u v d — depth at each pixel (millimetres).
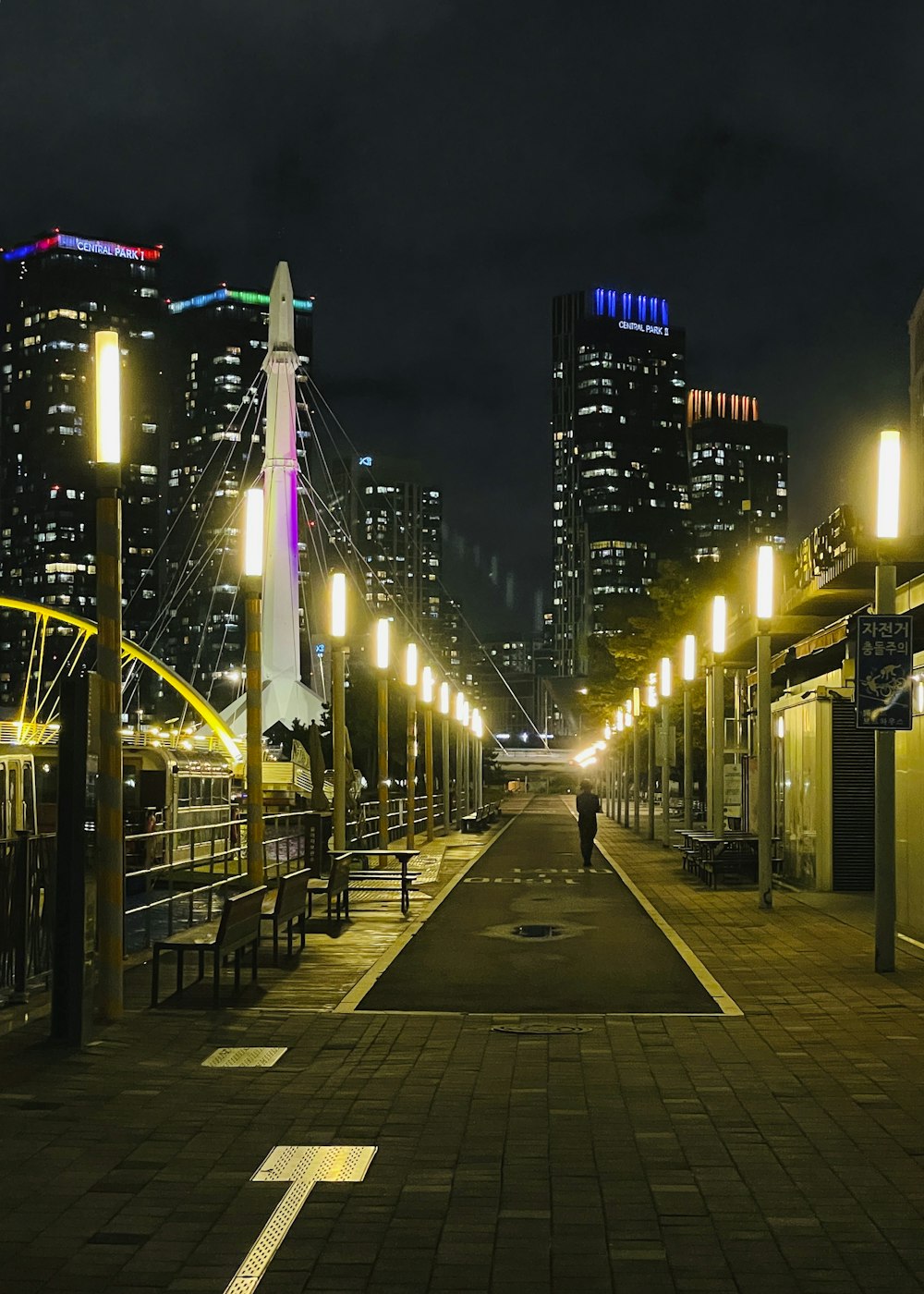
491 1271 5574
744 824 35875
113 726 11406
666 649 55438
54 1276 5516
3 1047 10180
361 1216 6254
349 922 19578
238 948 12844
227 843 24625
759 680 21375
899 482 14344
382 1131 7762
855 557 16234
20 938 11648
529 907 21734
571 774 182750
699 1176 6867
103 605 11406
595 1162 7121
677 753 64062
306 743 90688
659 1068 9445
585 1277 5500
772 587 21359
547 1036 10641
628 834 52781
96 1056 9891
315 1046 10258
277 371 134250
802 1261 5672
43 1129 7793
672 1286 5414
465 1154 7289
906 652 13820
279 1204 6426
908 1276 5496
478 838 48719
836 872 23484
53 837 12672
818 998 12398
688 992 12914
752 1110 8227
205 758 42938
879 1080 9047
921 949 15914
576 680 184375
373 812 42750
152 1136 7656
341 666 27078
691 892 24609
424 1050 10125
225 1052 10023
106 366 11445
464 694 59688
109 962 11328
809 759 24188
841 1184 6719
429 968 14656
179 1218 6227
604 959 15289
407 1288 5391
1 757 25297
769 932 17891
